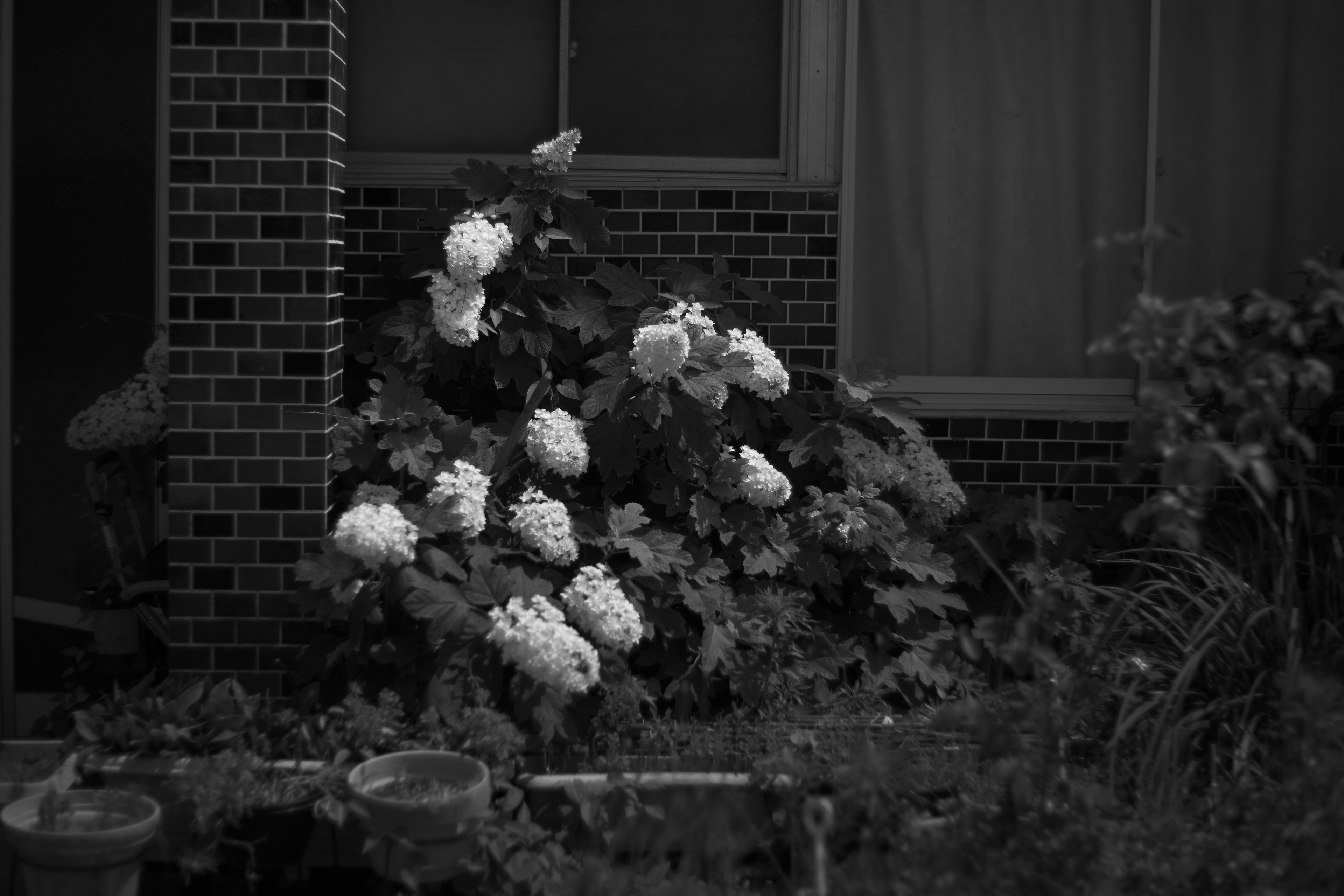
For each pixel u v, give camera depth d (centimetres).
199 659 470
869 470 518
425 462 472
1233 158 587
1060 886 318
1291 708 360
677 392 495
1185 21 583
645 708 462
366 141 579
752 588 496
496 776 394
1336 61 586
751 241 574
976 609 531
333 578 431
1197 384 354
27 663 539
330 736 409
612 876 357
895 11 580
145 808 373
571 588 427
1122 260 587
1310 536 459
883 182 586
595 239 527
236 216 466
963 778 391
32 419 539
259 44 463
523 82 580
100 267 540
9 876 387
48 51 537
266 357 468
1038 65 583
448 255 484
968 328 591
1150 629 447
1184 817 356
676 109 580
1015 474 584
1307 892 323
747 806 392
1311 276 523
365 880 407
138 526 532
